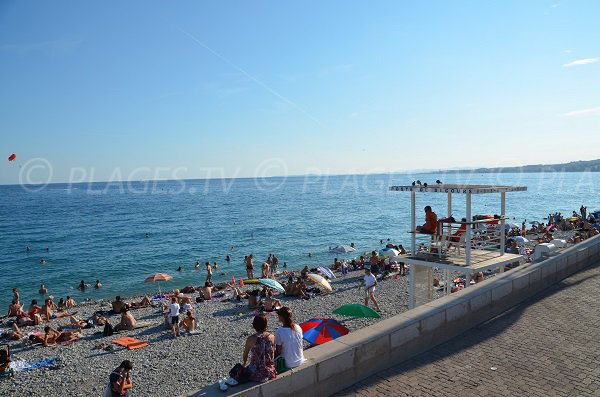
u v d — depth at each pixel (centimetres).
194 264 4491
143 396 1372
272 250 5253
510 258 1491
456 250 1619
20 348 1900
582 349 800
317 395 656
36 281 3928
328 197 15238
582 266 1400
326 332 1187
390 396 662
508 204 10819
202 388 600
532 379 698
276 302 2334
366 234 6506
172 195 18025
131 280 3881
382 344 751
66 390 1446
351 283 2998
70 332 2008
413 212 1585
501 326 935
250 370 612
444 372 735
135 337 1997
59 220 9062
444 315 869
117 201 14638
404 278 3061
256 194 17950
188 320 2036
